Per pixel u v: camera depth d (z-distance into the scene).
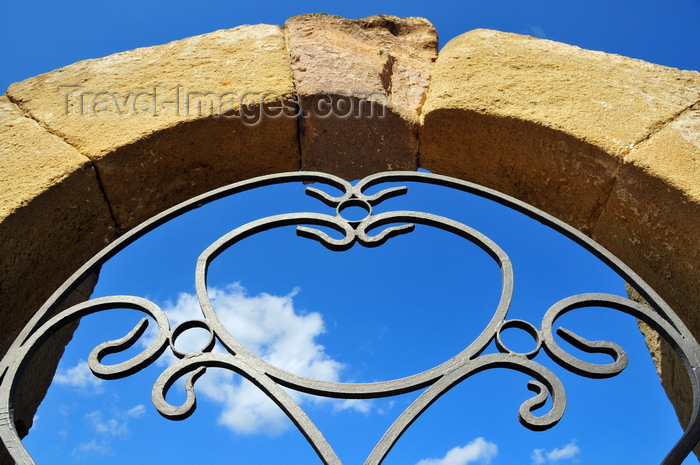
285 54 2.92
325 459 1.84
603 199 2.56
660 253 2.44
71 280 2.23
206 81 2.76
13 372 1.98
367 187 2.58
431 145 2.79
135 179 2.59
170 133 2.58
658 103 2.63
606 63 2.85
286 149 2.81
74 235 2.50
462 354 2.07
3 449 2.21
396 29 3.19
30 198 2.32
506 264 2.33
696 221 2.29
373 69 2.86
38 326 2.12
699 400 1.93
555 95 2.70
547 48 2.96
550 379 1.99
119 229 2.64
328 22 3.10
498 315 2.17
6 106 2.71
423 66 3.00
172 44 2.99
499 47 2.96
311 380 1.99
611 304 2.18
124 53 2.94
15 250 2.31
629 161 2.42
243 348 2.07
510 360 2.04
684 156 2.41
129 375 2.04
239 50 2.94
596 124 2.56
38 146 2.51
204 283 2.27
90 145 2.52
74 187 2.44
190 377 1.99
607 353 2.10
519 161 2.70
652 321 2.14
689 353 2.05
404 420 1.90
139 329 2.11
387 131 2.77
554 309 2.16
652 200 2.40
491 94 2.71
